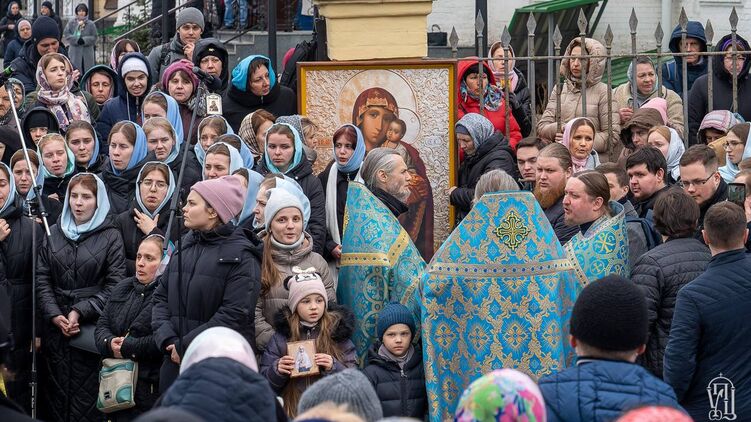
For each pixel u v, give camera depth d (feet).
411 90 40.50
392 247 34.60
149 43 74.38
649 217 35.17
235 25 69.05
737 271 28.89
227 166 38.14
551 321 32.24
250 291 32.63
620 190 35.19
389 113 40.60
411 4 40.75
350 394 20.84
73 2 88.84
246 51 67.87
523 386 18.97
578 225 33.76
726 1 75.77
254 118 41.96
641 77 45.37
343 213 38.11
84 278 37.11
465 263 32.58
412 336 33.40
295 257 33.96
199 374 19.61
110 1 87.66
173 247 36.78
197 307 32.63
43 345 37.55
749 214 32.60
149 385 35.04
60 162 41.34
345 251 34.99
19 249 37.42
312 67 40.57
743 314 28.71
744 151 38.78
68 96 48.60
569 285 32.65
